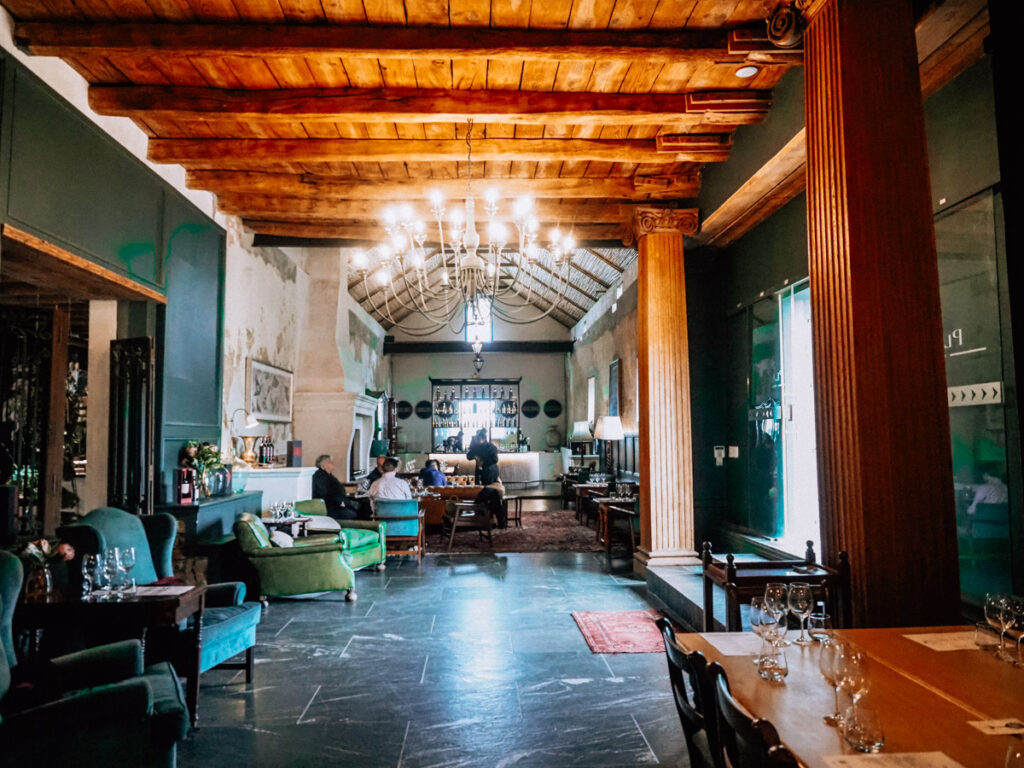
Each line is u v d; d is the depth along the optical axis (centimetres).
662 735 321
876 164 307
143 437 509
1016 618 230
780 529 604
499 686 387
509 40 400
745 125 534
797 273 566
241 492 677
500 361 1841
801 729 166
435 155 550
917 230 305
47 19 388
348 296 1159
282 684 392
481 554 834
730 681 201
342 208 692
